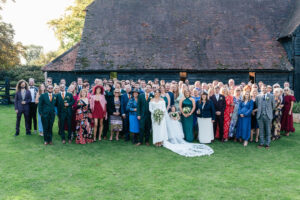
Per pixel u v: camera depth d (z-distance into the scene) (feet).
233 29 56.13
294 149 25.02
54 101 26.07
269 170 19.30
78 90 36.45
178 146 25.21
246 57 51.39
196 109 28.12
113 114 27.55
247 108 26.03
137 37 55.52
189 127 27.76
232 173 18.69
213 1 61.57
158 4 61.57
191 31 56.13
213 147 25.73
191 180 17.38
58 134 30.71
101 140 28.07
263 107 25.07
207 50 52.70
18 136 29.25
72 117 28.14
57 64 61.36
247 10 59.52
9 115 43.21
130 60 51.85
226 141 28.19
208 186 16.46
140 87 35.01
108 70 50.70
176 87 29.73
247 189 16.05
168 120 26.58
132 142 27.07
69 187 16.26
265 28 56.29
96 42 55.11
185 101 27.58
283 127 30.73
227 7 60.23
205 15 58.95
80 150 24.23
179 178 17.72
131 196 15.06
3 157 21.93
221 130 27.66
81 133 26.40
